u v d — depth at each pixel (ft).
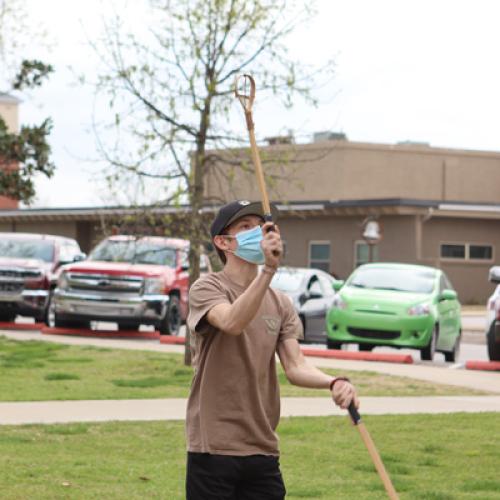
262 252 27.43
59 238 147.95
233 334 27.37
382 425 66.13
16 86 130.11
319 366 99.76
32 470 50.52
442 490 48.44
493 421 68.28
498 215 232.73
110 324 159.43
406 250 226.58
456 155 269.85
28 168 124.67
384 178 261.24
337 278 213.87
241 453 28.37
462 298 237.66
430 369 101.04
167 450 56.90
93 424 64.44
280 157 95.20
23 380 84.89
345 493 47.29
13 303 137.49
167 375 90.27
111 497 45.44
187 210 96.17
